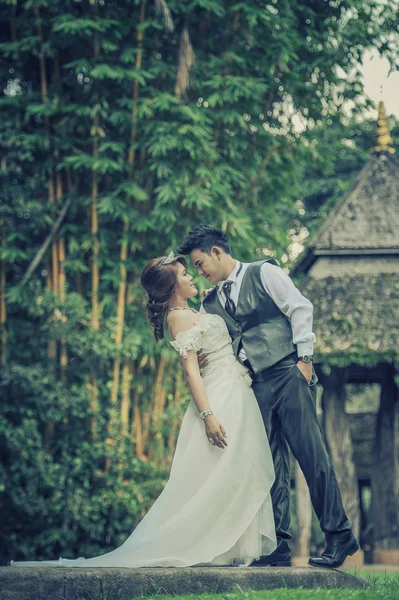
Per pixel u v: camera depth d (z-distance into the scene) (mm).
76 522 10594
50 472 10375
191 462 5098
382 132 14047
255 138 12023
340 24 12344
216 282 5367
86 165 10664
